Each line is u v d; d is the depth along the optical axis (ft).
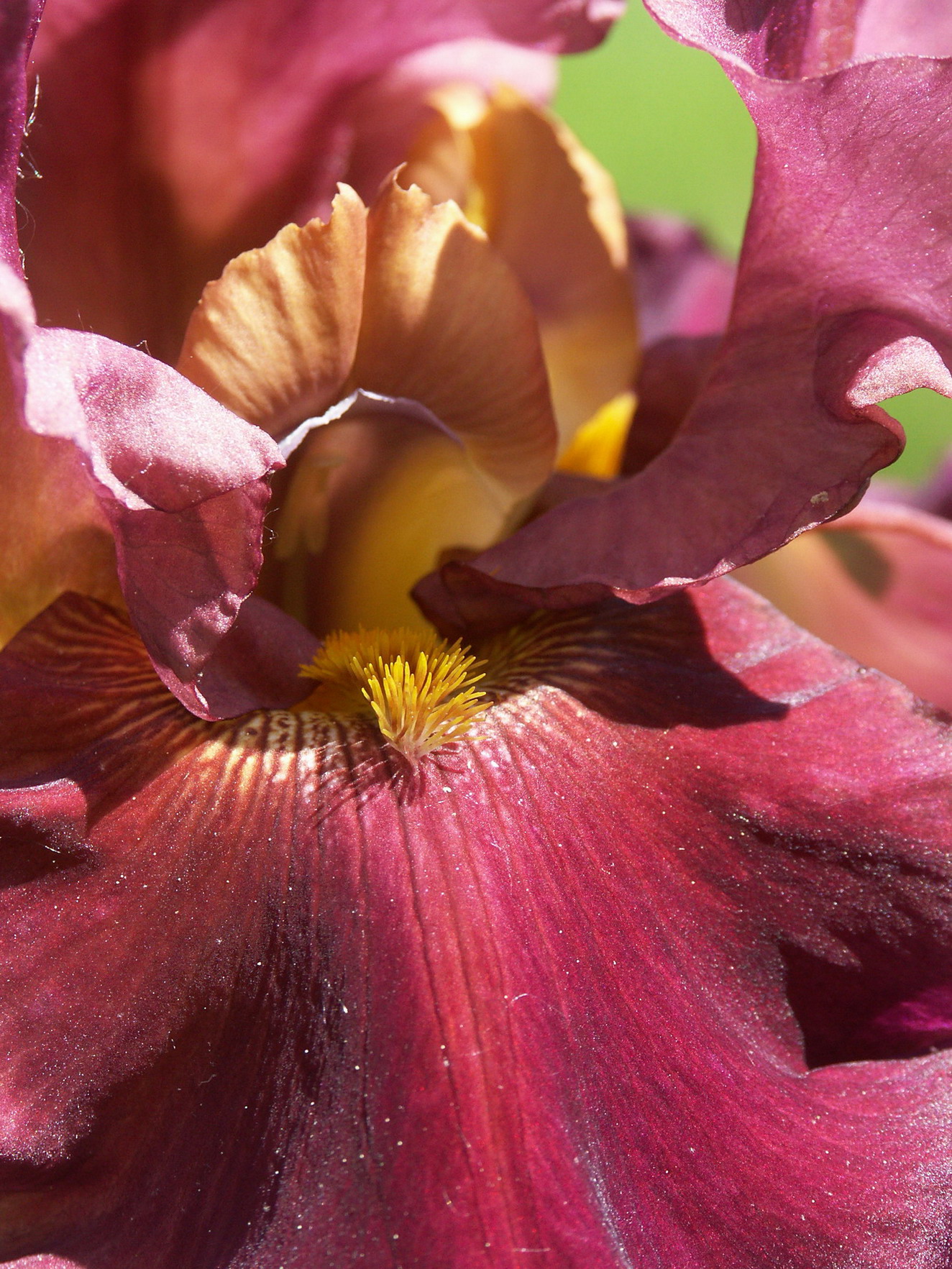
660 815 0.59
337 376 0.59
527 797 0.58
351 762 0.58
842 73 0.56
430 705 0.59
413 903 0.56
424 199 0.58
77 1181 0.54
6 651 0.57
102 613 0.59
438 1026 0.55
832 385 0.58
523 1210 0.54
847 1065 0.58
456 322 0.59
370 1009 0.55
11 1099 0.54
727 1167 0.55
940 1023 0.58
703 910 0.58
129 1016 0.55
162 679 0.56
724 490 0.60
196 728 0.58
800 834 0.59
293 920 0.56
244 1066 0.55
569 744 0.59
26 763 0.56
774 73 0.60
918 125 0.56
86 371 0.54
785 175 0.58
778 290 0.60
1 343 0.55
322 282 0.58
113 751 0.57
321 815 0.57
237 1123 0.54
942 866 0.59
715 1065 0.56
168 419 0.54
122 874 0.55
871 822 0.59
